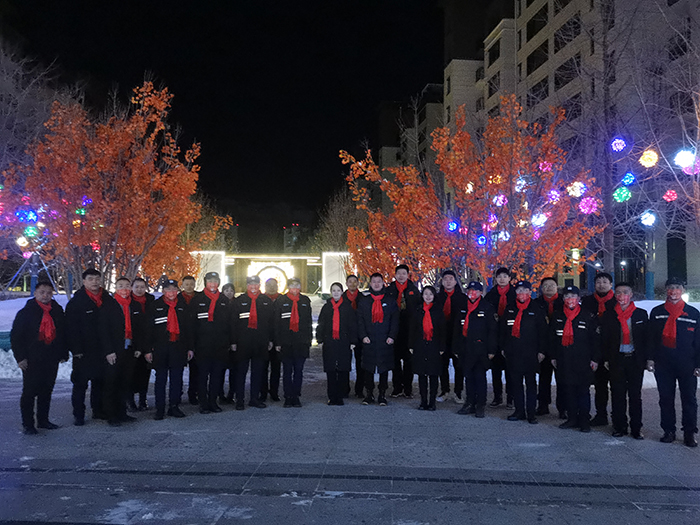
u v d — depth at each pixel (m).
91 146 14.05
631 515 4.28
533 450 5.96
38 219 14.13
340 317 8.30
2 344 13.12
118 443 6.09
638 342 6.50
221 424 7.01
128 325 7.35
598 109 14.11
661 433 6.76
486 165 11.73
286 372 8.11
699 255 26.34
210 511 4.26
